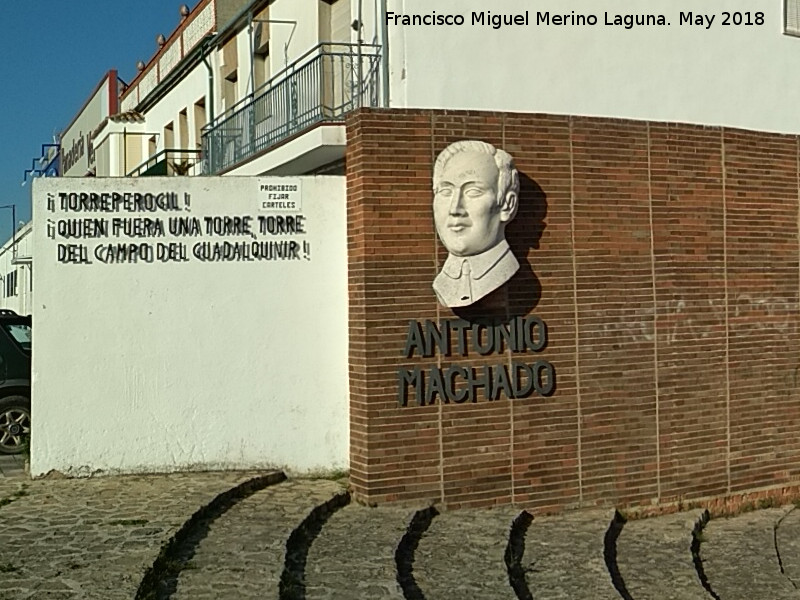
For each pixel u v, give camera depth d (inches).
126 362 367.2
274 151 514.3
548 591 287.0
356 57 495.5
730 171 415.8
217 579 256.5
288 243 373.1
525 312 368.5
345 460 376.8
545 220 372.8
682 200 402.0
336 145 454.3
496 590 273.4
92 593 235.5
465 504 358.9
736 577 333.1
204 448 370.6
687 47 520.7
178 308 369.4
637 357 390.0
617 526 376.5
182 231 369.4
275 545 287.3
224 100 749.3
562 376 374.6
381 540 306.3
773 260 429.7
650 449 393.1
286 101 547.2
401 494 350.3
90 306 365.7
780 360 431.2
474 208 339.9
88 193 365.7
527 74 484.1
